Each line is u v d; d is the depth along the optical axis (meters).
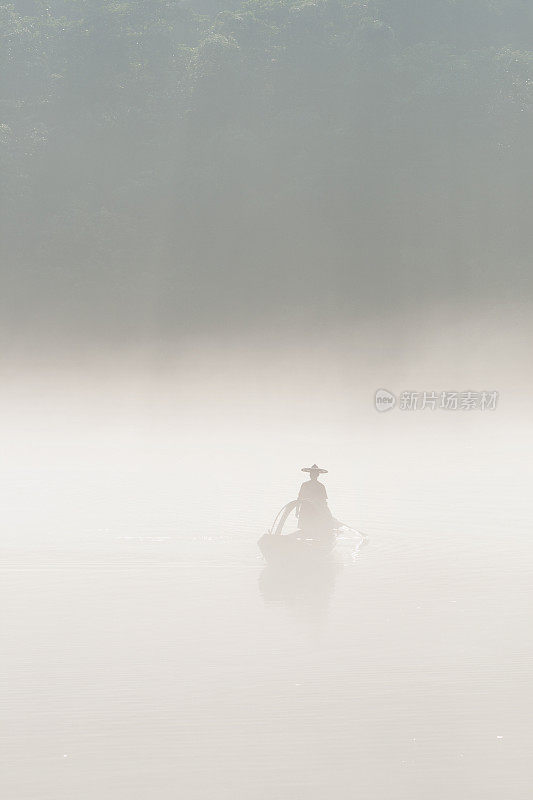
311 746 27.70
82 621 41.31
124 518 70.38
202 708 30.67
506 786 25.03
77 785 25.16
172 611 43.12
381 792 24.69
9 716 30.16
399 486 91.38
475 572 50.88
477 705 30.89
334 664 35.31
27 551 57.12
